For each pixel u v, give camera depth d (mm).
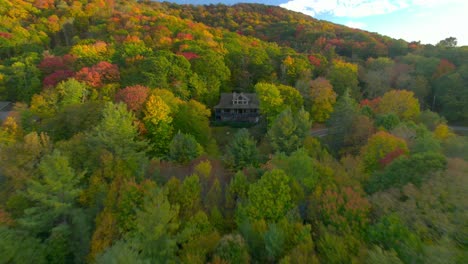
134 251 14227
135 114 33594
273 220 17297
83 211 18250
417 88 53000
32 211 17125
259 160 30594
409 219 14711
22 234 16391
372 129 33781
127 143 24125
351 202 16656
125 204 16859
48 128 29766
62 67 50531
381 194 17828
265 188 18359
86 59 50531
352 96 53781
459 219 13461
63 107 32938
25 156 20984
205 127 39688
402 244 12469
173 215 16797
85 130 27172
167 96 38062
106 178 20438
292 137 31984
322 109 48469
